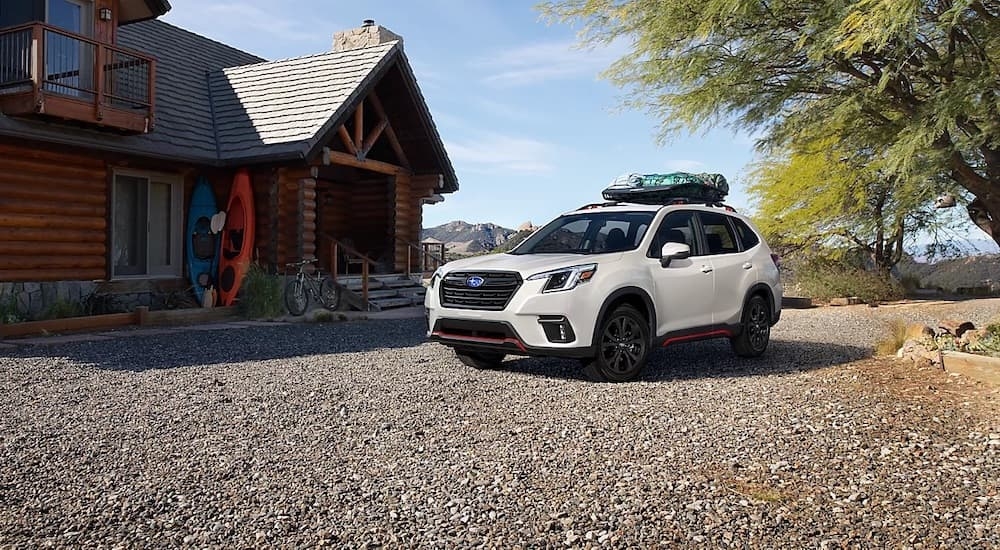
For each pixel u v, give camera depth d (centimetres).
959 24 800
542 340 692
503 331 711
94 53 1260
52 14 1278
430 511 359
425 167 1881
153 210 1483
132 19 1481
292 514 354
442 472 420
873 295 1842
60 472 418
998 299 1759
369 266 1916
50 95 1149
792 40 939
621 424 534
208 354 890
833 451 464
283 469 426
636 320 727
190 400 614
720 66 1006
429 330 783
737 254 879
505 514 355
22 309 1203
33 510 358
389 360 851
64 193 1283
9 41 1223
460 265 764
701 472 421
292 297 1405
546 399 624
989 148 855
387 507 364
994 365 695
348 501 373
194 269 1509
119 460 442
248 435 502
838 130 1035
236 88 1672
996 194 895
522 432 511
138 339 1025
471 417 557
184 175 1521
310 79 1617
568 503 370
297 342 1020
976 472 422
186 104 1564
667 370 793
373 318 1397
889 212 1107
